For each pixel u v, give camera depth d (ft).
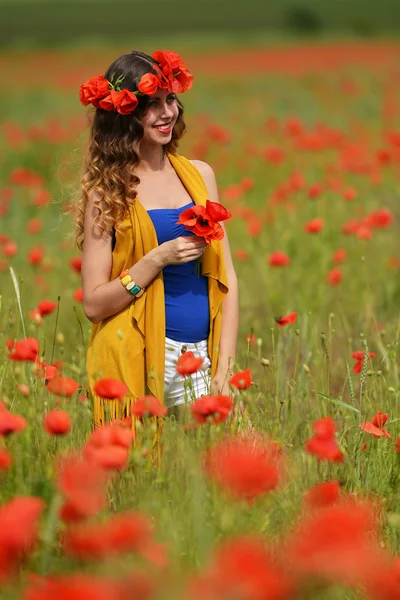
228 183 51.11
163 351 16.93
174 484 12.87
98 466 11.11
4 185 54.34
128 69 16.85
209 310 17.66
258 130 71.87
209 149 60.54
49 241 38.93
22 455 13.24
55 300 29.01
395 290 30.09
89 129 17.74
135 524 9.11
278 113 92.38
